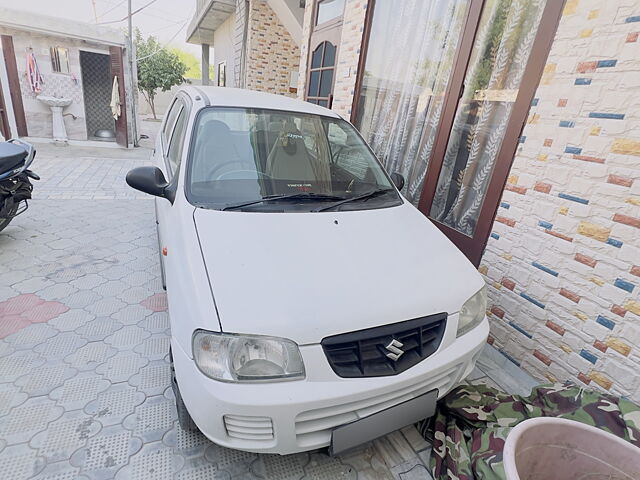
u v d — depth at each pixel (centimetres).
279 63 856
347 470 159
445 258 181
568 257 195
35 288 266
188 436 164
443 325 152
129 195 498
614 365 177
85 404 175
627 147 168
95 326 231
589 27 179
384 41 378
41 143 796
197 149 199
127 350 213
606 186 176
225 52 1121
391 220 200
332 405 127
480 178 268
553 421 131
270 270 143
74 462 148
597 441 129
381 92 386
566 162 193
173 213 181
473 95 275
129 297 266
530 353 217
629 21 164
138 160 723
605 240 178
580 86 185
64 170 589
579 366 192
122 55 812
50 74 767
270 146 217
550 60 199
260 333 122
